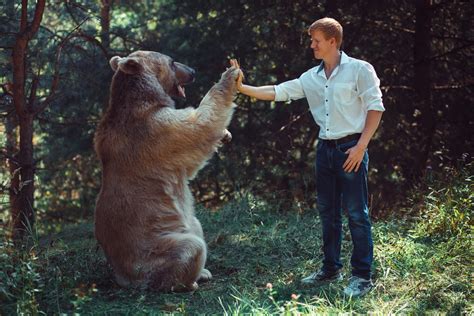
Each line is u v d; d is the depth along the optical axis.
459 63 13.16
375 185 12.74
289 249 6.69
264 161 13.89
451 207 7.02
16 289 5.22
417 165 12.19
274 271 6.07
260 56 13.36
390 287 5.42
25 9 9.34
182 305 4.96
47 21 14.84
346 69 5.08
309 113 13.09
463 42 12.81
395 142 12.95
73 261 6.49
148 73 5.95
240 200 9.13
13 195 10.12
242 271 6.11
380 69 12.91
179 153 5.70
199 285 5.84
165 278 5.51
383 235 6.73
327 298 5.10
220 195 14.77
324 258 6.08
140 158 5.66
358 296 5.20
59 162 16.39
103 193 5.80
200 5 12.98
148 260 5.57
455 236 6.60
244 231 7.68
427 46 12.52
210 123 5.73
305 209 8.75
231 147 13.89
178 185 5.80
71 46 11.50
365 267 5.28
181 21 14.23
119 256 5.68
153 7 15.67
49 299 5.34
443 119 13.07
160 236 5.60
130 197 5.64
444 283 5.36
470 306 4.93
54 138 14.97
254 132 13.74
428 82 12.50
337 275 5.68
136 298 5.41
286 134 13.45
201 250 5.58
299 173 13.25
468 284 5.36
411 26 13.20
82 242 7.86
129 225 5.62
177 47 13.41
